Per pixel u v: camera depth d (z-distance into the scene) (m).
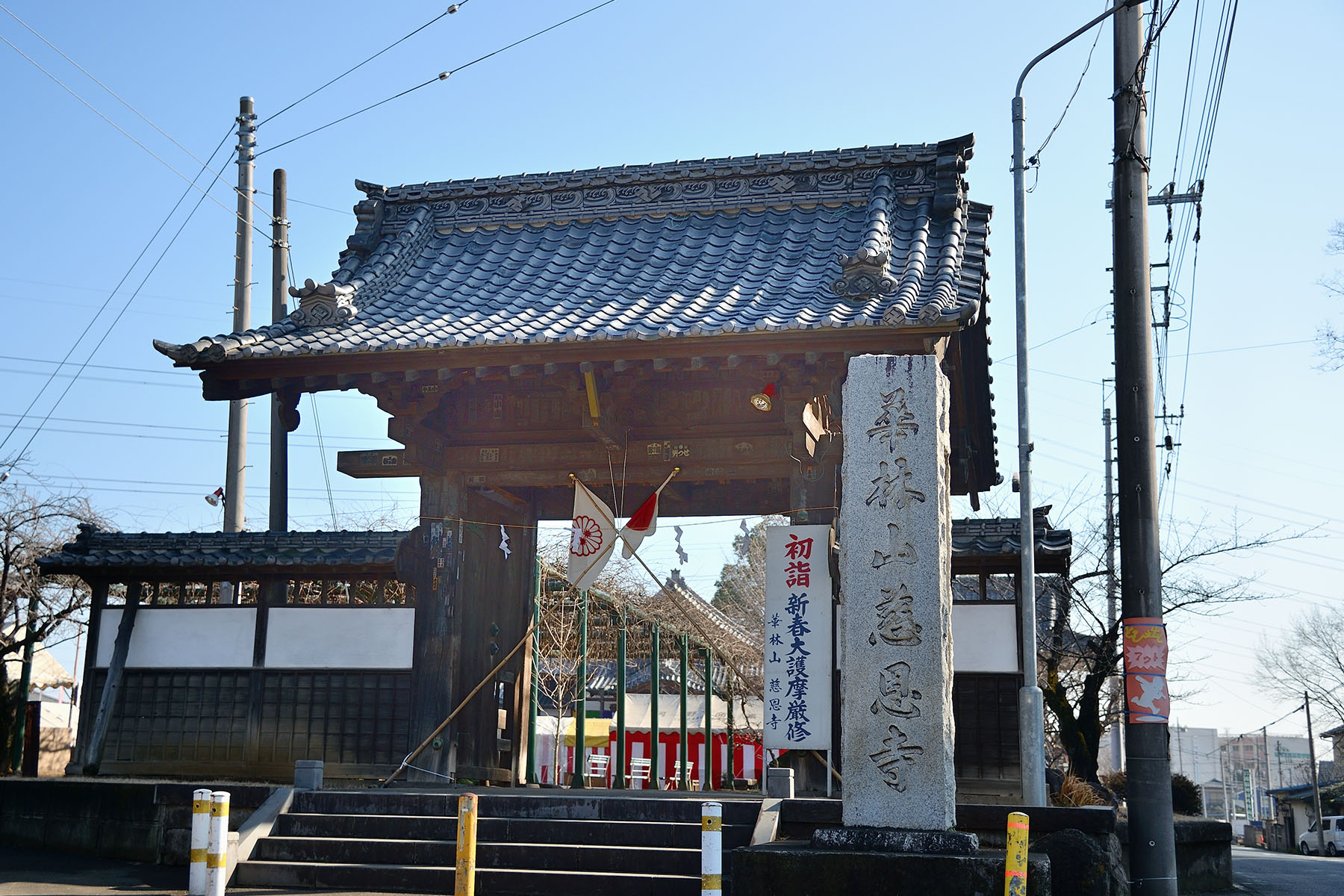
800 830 10.84
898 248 14.38
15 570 20.58
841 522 9.87
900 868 8.63
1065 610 21.72
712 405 14.39
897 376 9.89
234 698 15.42
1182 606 27.73
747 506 16.28
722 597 36.19
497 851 10.88
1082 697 20.70
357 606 15.39
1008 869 7.94
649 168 16.53
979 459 18.16
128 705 15.67
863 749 9.35
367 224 16.41
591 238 16.11
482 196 16.97
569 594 21.34
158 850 12.40
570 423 14.73
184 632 15.78
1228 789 78.94
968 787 13.84
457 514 14.80
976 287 13.20
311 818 11.70
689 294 14.00
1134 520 11.23
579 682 18.92
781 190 15.95
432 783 13.95
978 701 14.05
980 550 14.34
